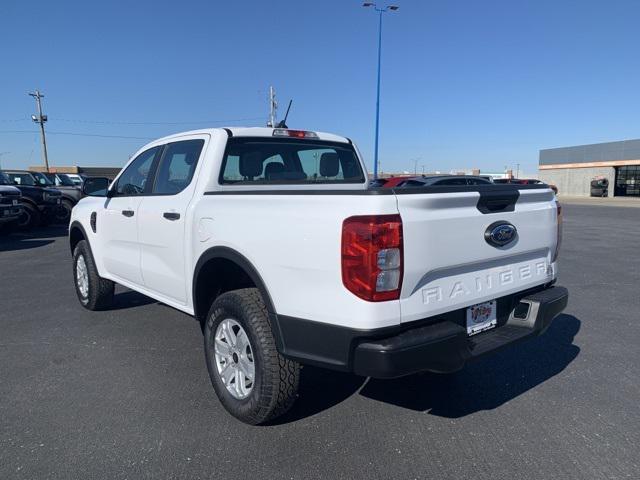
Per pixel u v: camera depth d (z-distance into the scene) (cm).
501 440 330
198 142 436
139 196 484
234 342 355
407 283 285
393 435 337
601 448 320
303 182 460
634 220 2072
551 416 363
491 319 348
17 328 563
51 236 1458
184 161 443
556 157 5481
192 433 338
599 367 454
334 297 285
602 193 4806
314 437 334
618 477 289
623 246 1248
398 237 277
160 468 299
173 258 422
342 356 286
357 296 277
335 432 341
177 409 373
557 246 400
